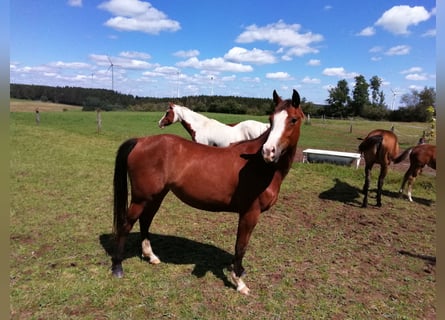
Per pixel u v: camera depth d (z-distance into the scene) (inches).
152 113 1589.6
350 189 310.0
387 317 120.7
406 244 188.7
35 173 308.0
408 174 283.6
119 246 137.6
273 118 112.5
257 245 177.5
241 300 125.2
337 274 150.0
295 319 116.1
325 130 1052.5
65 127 787.4
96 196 249.8
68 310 113.4
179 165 128.3
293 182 326.6
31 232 177.0
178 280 136.7
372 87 2751.0
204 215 222.1
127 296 123.3
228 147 132.5
